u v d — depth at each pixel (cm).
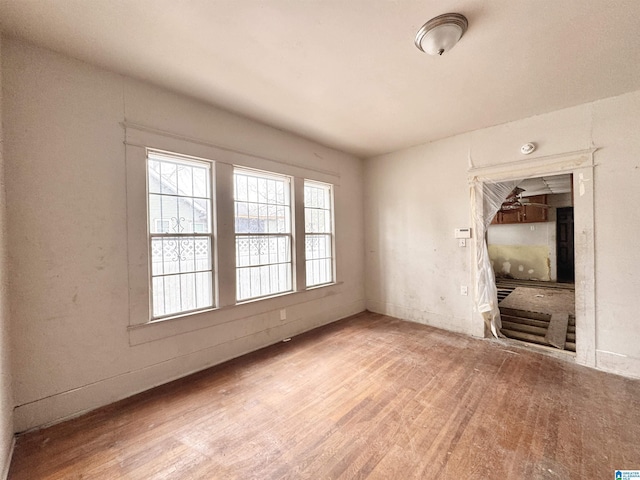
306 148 392
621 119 267
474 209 365
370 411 211
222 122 299
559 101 283
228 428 194
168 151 258
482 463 161
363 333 380
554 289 673
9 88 187
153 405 221
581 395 230
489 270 361
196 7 163
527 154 322
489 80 245
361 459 166
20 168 190
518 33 186
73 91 211
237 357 308
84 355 214
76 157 212
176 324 262
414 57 212
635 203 261
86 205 216
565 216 778
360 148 437
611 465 159
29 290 192
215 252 293
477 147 362
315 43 196
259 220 343
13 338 186
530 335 384
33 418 192
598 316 279
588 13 169
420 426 194
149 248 251
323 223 433
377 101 282
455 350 322
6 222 183
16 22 173
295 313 375
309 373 271
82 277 214
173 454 171
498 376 262
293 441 181
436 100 280
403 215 443
